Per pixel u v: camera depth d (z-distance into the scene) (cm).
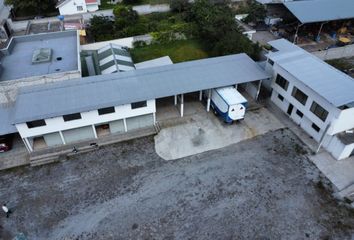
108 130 3036
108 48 4062
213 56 4238
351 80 2709
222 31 4191
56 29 4659
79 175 2570
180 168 2619
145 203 2319
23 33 5072
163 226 2156
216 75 3172
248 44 3903
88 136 2934
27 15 5647
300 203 2302
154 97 2827
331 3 4931
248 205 2291
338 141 2589
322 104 2606
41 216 2239
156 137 2961
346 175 2531
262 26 5266
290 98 3038
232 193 2384
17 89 2984
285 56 3180
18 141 2931
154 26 4909
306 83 2714
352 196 2353
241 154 2753
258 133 2984
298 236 2080
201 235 2097
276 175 2536
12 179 2542
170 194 2384
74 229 2150
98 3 5753
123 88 2933
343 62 4200
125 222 2186
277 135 2961
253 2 5506
